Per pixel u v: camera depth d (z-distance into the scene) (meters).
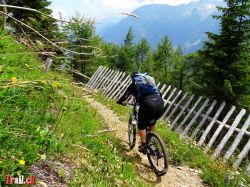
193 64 57.97
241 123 19.48
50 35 3.70
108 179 4.61
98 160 4.98
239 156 8.16
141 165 6.52
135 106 7.32
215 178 6.80
